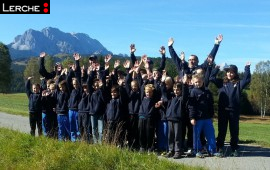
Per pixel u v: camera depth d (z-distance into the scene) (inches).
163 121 452.4
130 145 468.8
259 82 3408.0
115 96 464.8
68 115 526.9
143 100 453.4
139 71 488.7
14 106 1542.8
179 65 483.8
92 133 473.4
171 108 430.6
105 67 502.9
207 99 434.6
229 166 372.2
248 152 447.8
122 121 457.7
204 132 436.1
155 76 474.9
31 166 367.2
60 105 528.4
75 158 369.1
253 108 3218.5
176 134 423.5
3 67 3880.4
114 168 348.5
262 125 1813.5
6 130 505.4
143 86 465.1
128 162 354.0
